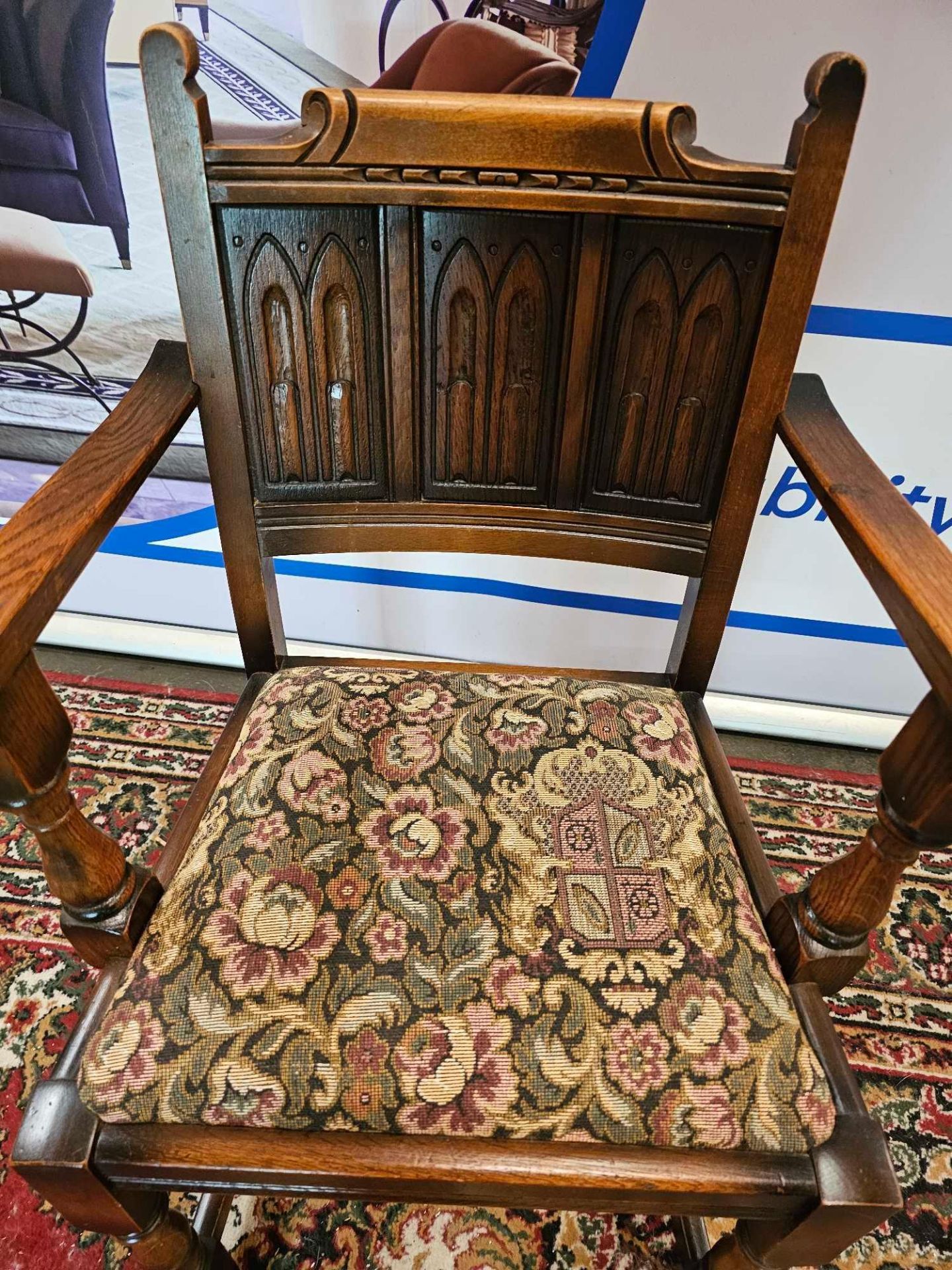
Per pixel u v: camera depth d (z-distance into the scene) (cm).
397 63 87
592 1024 53
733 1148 52
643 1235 84
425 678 75
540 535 77
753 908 61
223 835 62
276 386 69
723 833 65
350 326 67
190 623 143
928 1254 82
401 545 78
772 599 123
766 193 59
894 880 52
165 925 57
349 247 63
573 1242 83
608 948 56
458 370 69
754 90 84
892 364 98
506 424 71
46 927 105
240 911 57
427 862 59
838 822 123
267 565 78
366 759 66
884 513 55
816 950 57
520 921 57
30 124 89
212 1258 71
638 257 63
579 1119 51
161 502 123
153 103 58
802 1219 52
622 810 64
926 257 90
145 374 69
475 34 85
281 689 74
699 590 76
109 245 99
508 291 65
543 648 135
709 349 66
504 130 59
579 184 60
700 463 71
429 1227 84
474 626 134
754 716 135
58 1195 53
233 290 65
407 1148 51
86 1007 57
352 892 58
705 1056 52
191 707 137
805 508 112
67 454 119
